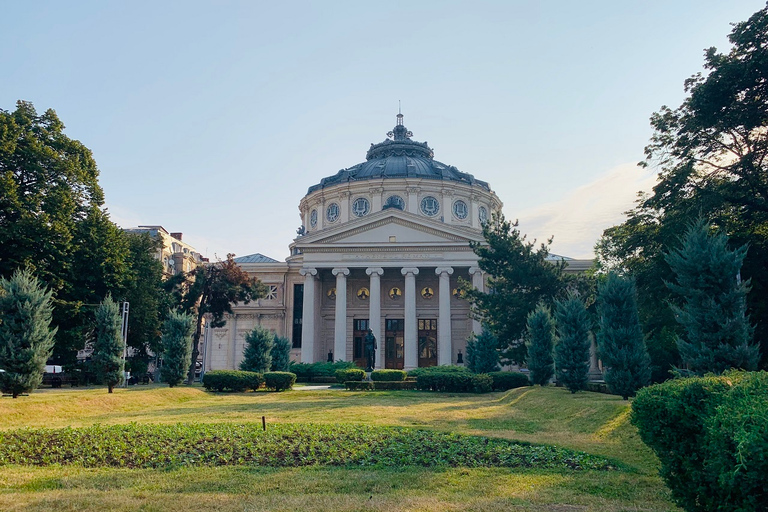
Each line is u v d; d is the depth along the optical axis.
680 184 36.03
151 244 58.94
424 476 11.78
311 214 80.88
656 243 37.38
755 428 6.23
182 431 18.08
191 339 39.56
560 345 31.47
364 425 20.23
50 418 22.69
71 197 42.88
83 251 42.34
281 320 74.44
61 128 44.75
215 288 52.75
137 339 53.91
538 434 18.81
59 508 9.07
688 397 8.20
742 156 35.03
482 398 35.34
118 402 28.16
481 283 63.75
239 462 13.38
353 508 9.18
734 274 19.91
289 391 41.09
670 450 8.41
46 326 27.45
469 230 65.31
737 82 32.47
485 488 10.79
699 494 7.91
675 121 37.62
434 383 40.34
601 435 17.97
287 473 11.97
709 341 19.45
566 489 10.80
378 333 64.19
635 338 25.03
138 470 12.22
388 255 65.31
